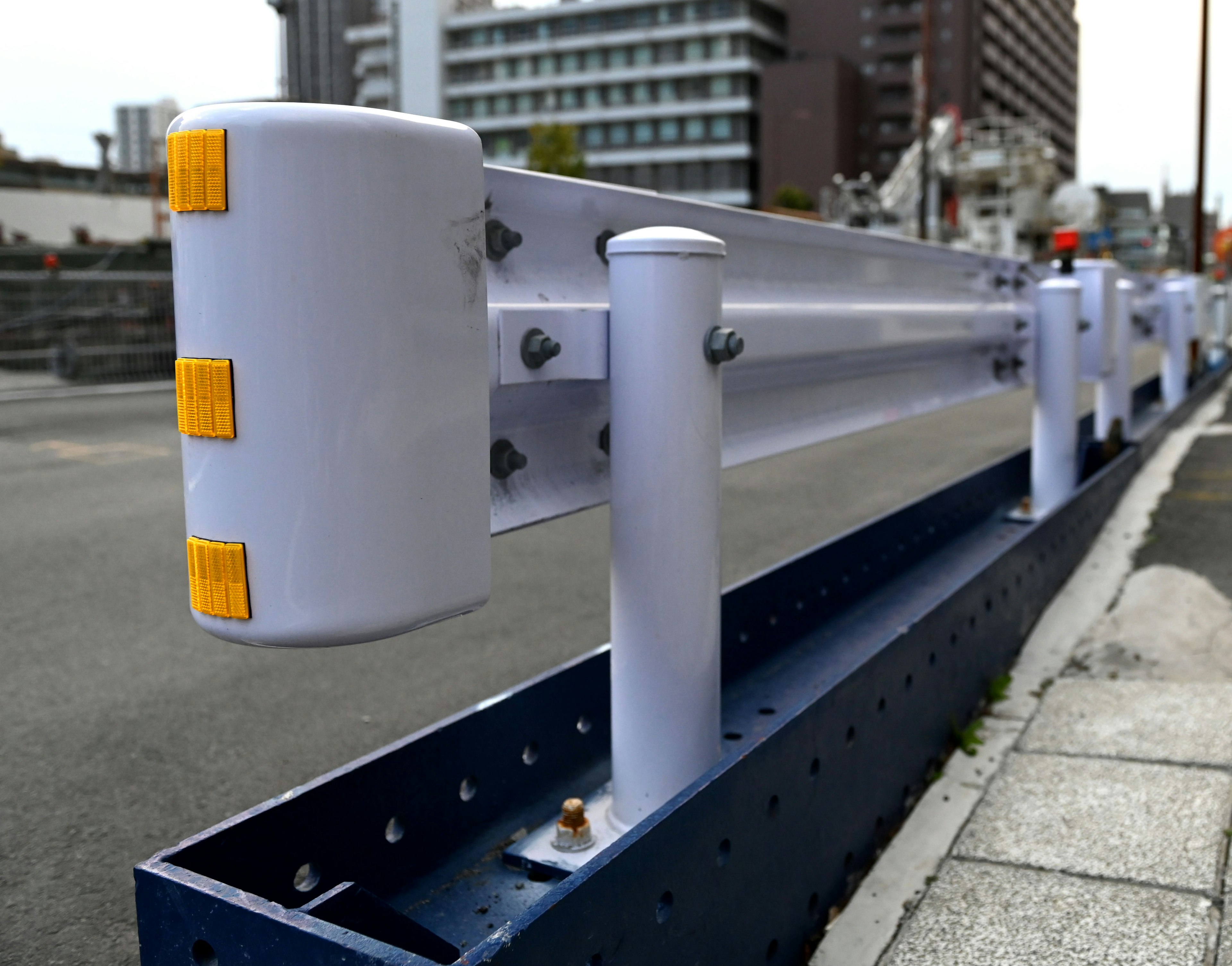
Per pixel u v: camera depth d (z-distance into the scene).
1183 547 5.41
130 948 2.40
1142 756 3.04
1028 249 42.19
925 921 2.28
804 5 95.12
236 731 3.64
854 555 3.78
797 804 2.10
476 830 2.20
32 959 2.35
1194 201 21.41
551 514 2.14
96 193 55.94
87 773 3.31
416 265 1.52
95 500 8.42
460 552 1.63
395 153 1.48
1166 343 11.07
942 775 3.00
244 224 1.42
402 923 1.56
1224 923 2.20
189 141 1.43
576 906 1.43
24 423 13.62
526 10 98.19
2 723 3.75
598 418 2.33
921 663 2.86
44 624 5.02
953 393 4.52
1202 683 3.60
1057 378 5.17
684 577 2.09
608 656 2.64
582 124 97.50
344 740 3.55
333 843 1.85
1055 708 3.46
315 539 1.48
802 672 3.10
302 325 1.44
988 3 98.62
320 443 1.46
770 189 90.31
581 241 2.20
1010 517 5.17
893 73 92.75
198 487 1.50
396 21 103.12
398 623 1.55
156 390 18.38
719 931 1.81
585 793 2.42
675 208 2.43
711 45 92.44
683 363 2.04
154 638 4.78
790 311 2.87
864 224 43.78
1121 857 2.49
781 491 8.34
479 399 1.65
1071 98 149.50
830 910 2.29
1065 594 4.69
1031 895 2.35
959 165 42.56
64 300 19.97
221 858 1.62
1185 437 9.93
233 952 1.38
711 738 2.19
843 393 3.60
